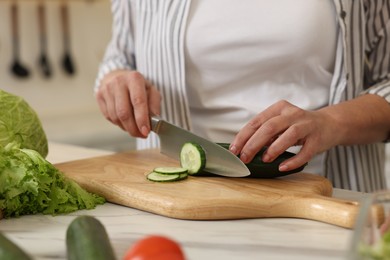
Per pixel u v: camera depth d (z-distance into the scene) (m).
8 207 1.11
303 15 1.53
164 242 0.77
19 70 3.44
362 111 1.42
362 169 1.62
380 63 1.63
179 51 1.62
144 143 1.84
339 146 1.61
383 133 1.50
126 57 1.90
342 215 1.07
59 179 1.17
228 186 1.25
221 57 1.60
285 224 1.11
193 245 0.99
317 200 1.13
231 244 1.00
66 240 0.87
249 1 1.56
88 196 1.22
